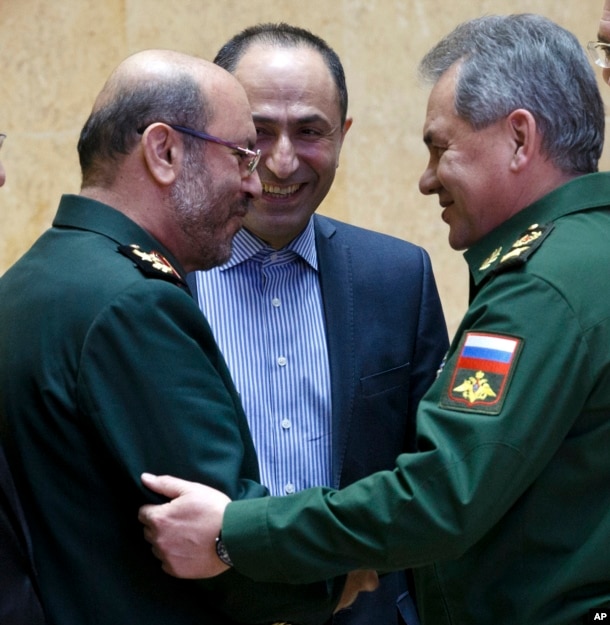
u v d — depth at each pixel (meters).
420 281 3.83
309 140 3.61
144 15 5.20
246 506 2.81
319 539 2.79
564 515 2.82
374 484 2.78
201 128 3.02
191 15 5.18
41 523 2.83
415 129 5.17
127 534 2.84
